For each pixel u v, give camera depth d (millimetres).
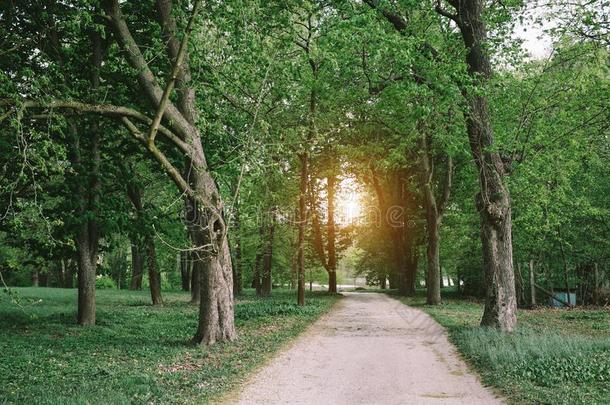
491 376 9641
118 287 50812
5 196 12758
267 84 14281
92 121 16969
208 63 12945
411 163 30953
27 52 15172
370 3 16734
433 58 15719
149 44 16172
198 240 13664
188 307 25406
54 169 10703
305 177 25969
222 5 12008
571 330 15938
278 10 13914
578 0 15984
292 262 40812
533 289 27375
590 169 24844
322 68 20062
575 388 8312
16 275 46281
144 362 11133
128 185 18875
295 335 15766
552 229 25078
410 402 8172
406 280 40938
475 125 16469
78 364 10852
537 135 16266
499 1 16578
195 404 7992
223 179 13609
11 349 12227
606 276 28516
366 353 12766
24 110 10680
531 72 16734
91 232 17562
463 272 35875
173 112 13445
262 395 8648
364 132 28844
